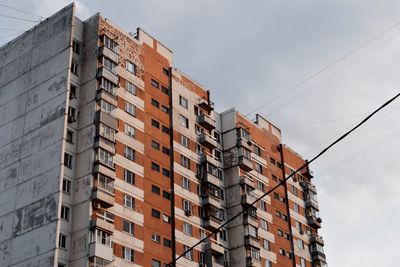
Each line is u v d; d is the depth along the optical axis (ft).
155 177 225.35
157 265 209.87
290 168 304.09
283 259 269.64
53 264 180.86
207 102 268.62
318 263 291.17
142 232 209.05
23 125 216.13
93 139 201.98
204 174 248.52
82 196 194.49
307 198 306.55
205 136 255.91
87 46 222.07
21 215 198.80
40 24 232.32
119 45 229.86
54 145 201.26
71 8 224.33
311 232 301.02
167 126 241.55
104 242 190.19
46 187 196.13
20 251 192.54
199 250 232.73
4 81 233.55
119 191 205.98
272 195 281.74
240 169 266.36
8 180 209.87
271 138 299.79
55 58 219.00
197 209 239.91
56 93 210.79
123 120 219.41
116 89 220.64
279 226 277.23
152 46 249.55
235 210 257.55
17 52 235.40
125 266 196.54
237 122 276.82
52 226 187.42
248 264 245.45
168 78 252.42
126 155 215.10
